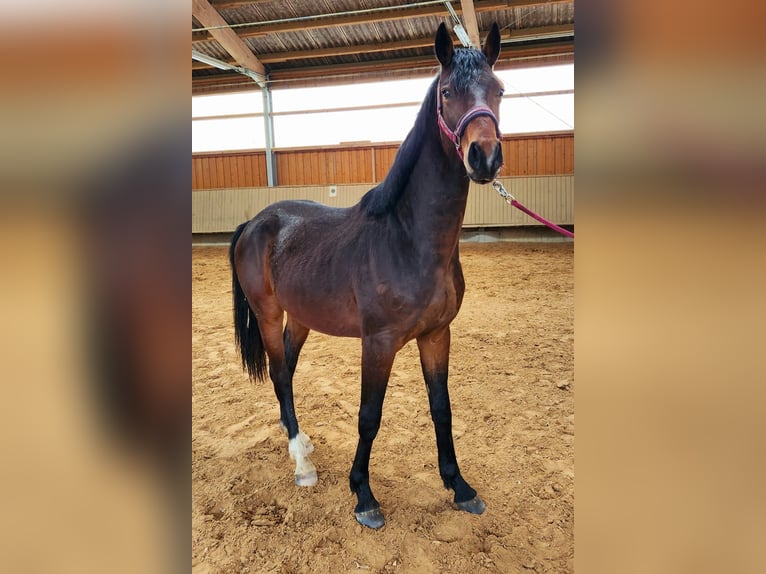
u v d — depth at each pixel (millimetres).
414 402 2725
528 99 9617
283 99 10602
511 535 1649
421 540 1637
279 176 10945
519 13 8469
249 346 2432
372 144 10367
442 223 1564
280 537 1671
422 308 1620
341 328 1891
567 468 2033
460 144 1409
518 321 4324
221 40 8734
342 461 2156
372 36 9297
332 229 1944
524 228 10000
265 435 2408
